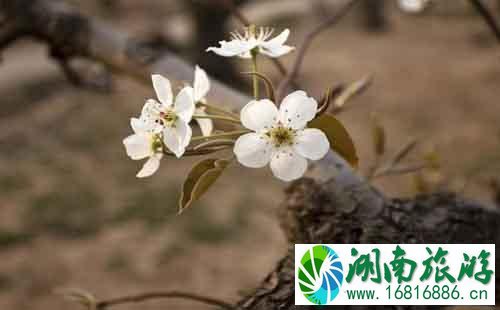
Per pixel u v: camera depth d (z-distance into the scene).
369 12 5.35
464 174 2.78
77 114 3.71
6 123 3.68
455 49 4.65
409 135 3.39
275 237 2.50
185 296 0.68
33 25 0.85
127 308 2.16
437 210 0.67
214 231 2.55
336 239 0.64
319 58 4.67
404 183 1.99
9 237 2.60
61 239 2.59
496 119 3.49
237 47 0.58
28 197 2.89
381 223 0.65
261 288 0.63
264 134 0.55
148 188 2.88
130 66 0.80
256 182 2.90
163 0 5.45
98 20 0.83
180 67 0.79
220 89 0.73
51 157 3.28
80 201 2.83
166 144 0.55
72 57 0.87
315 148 0.55
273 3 5.88
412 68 4.35
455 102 3.77
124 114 3.71
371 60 4.58
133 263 2.41
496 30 0.80
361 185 0.66
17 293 2.29
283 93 0.71
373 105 3.75
